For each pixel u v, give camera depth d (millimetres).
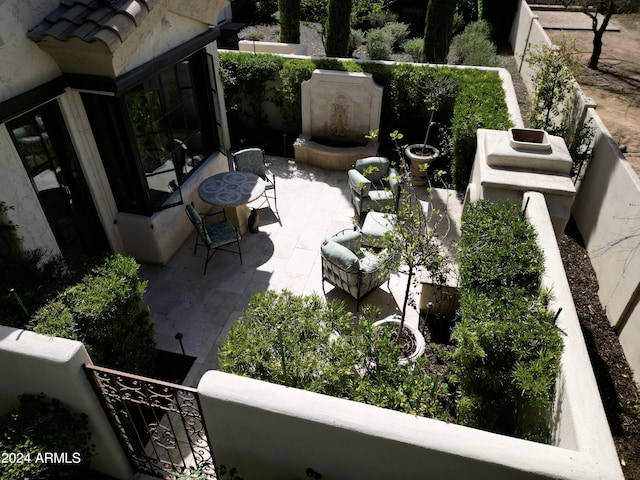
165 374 5723
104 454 4484
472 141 7812
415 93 9695
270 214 8547
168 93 7176
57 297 4441
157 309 6625
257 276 7188
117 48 5184
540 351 3771
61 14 5285
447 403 4918
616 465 2939
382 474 3461
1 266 4906
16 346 3818
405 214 4984
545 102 9203
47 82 5383
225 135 9492
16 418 3967
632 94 12477
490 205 5410
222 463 4078
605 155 7379
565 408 3391
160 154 7129
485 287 4527
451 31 11367
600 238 7234
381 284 6523
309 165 10102
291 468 3785
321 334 4344
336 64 9969
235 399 3463
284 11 12336
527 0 19047
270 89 10648
